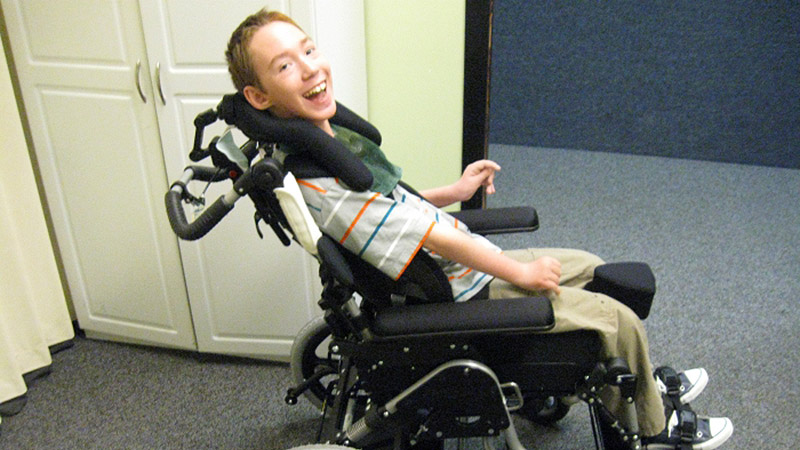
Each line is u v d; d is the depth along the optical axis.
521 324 1.18
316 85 1.16
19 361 2.12
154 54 1.83
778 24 3.36
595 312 1.30
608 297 1.33
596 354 1.30
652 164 3.75
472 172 1.57
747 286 2.53
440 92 2.12
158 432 1.91
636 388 1.34
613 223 3.05
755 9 3.37
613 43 3.67
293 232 1.19
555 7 3.69
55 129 2.04
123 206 2.08
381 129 2.18
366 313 1.28
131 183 2.04
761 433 1.81
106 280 2.22
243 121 1.17
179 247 2.07
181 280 2.13
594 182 3.51
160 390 2.10
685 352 2.15
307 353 1.79
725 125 3.67
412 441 1.35
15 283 2.05
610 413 1.38
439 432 1.33
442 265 1.33
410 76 2.10
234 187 1.11
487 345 1.30
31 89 2.01
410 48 2.06
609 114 3.85
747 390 1.98
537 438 1.83
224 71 1.83
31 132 2.08
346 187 1.17
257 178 1.08
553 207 3.22
